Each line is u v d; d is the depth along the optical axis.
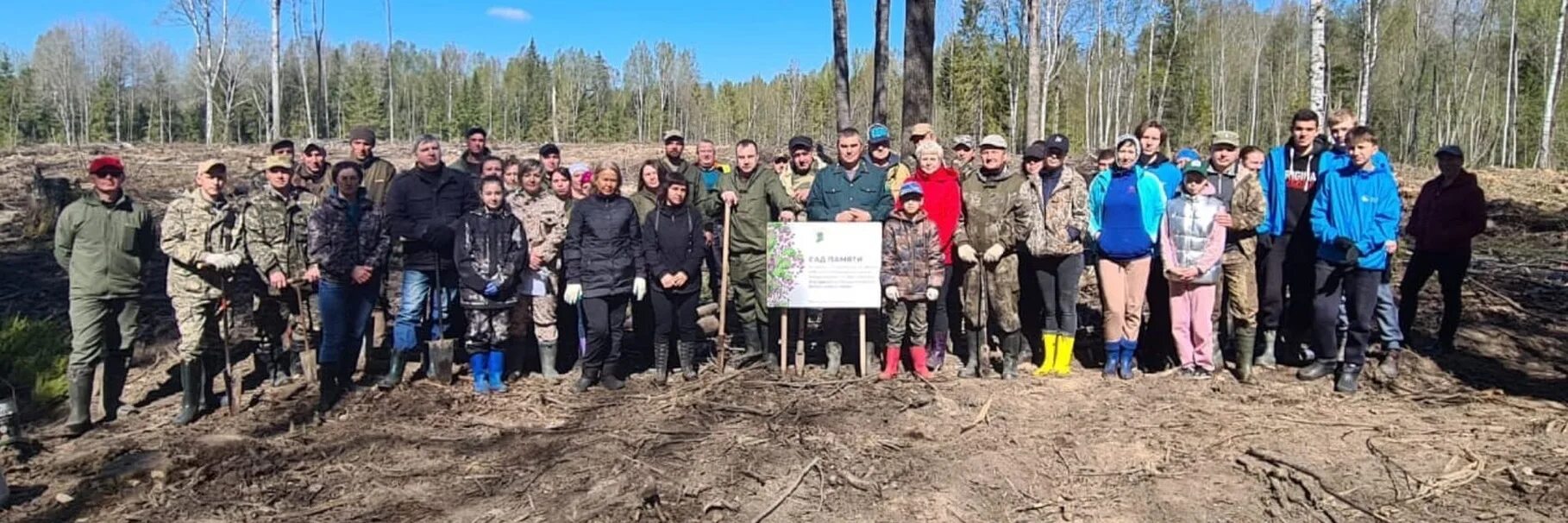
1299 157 7.11
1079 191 6.85
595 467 5.29
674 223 6.93
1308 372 6.93
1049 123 45.62
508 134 71.06
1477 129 45.59
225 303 6.35
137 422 6.32
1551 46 41.16
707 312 8.86
